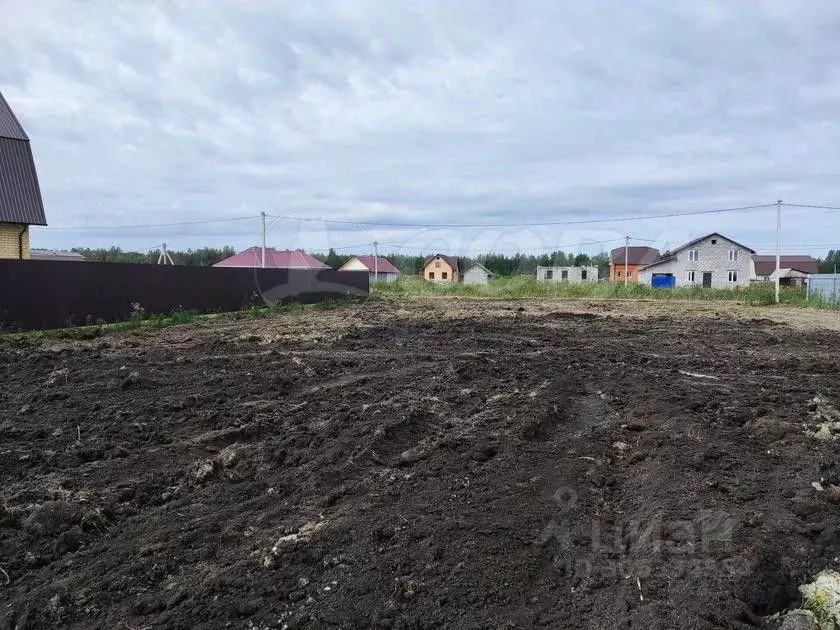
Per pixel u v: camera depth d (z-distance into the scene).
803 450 4.18
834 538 2.98
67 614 2.55
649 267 48.31
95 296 12.63
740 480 3.66
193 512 3.47
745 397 5.78
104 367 7.46
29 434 4.73
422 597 2.54
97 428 4.93
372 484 3.71
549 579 2.68
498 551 2.86
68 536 3.13
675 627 2.31
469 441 4.39
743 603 2.49
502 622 2.38
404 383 6.45
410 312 16.77
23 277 11.24
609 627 2.34
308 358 8.18
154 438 4.71
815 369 7.53
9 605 2.61
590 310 18.44
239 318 14.66
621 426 4.76
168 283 14.59
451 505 3.35
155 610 2.55
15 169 17.80
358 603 2.51
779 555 2.84
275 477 3.96
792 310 19.89
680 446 4.18
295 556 2.89
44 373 7.13
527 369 7.07
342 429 4.70
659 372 7.16
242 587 2.67
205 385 6.46
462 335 10.93
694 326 13.18
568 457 4.07
